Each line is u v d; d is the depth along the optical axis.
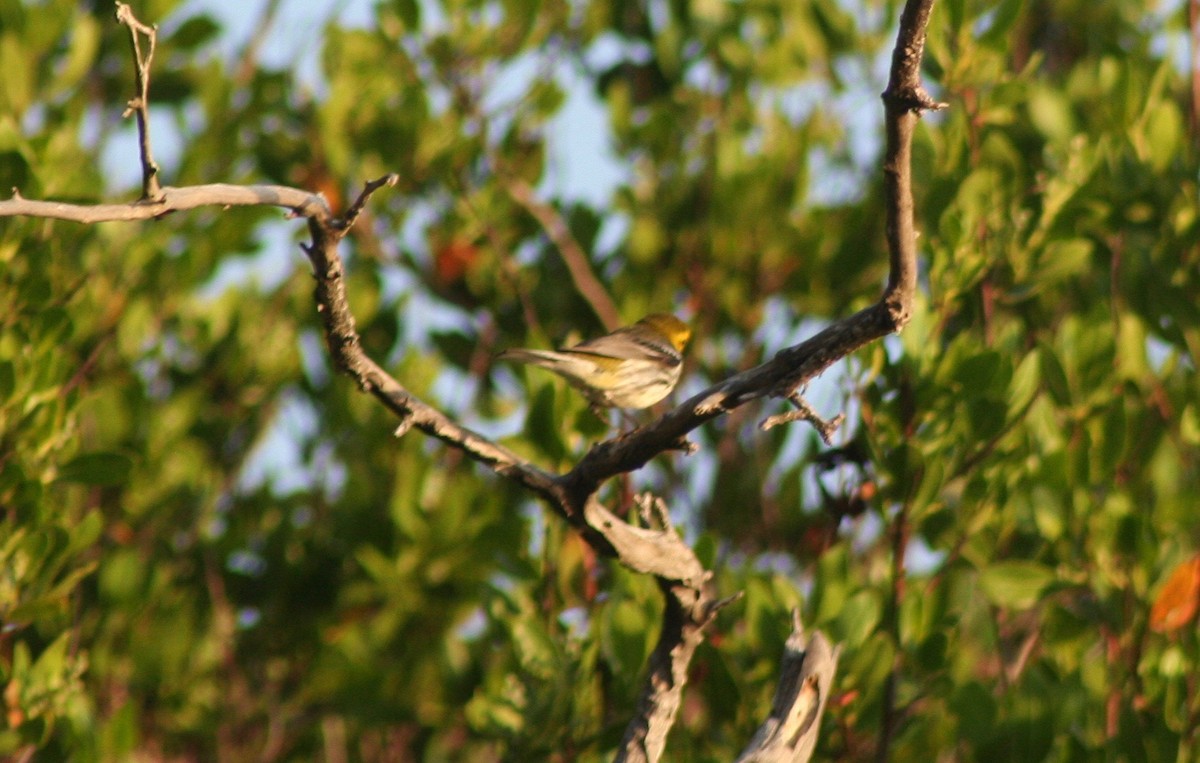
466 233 14.70
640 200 14.96
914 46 5.75
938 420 10.85
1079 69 13.91
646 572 7.73
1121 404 11.11
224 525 13.38
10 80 13.51
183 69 15.49
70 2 13.82
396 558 12.59
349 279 14.20
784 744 7.41
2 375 10.74
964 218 11.51
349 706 12.50
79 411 11.89
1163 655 10.35
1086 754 10.10
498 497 12.84
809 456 13.68
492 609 11.23
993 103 12.53
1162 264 12.63
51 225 11.84
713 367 14.49
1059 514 10.89
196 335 13.59
